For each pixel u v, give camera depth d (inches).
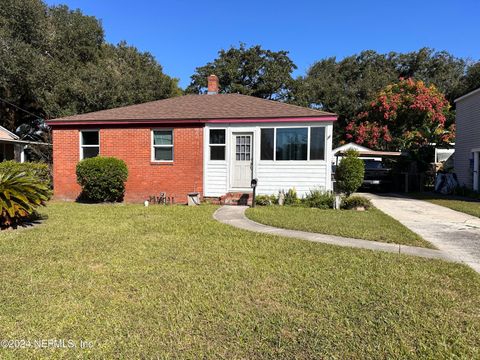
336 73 1336.1
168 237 249.6
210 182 480.1
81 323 122.5
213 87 650.8
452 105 1176.2
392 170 745.0
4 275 168.9
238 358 102.8
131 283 158.4
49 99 865.5
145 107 545.3
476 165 625.0
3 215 270.8
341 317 127.1
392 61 1357.0
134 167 494.6
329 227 288.4
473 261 199.3
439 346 108.8
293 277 167.2
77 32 997.8
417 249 225.5
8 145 774.5
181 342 111.0
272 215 349.1
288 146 455.8
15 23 837.8
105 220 318.3
